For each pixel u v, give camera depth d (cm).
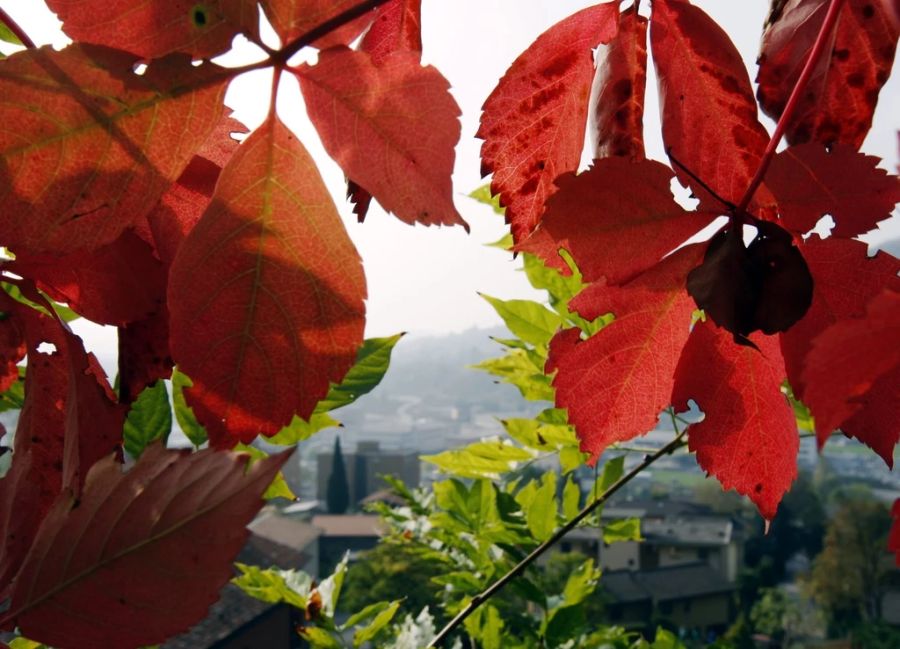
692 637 3306
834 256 41
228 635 1652
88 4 34
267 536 3034
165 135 35
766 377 45
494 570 220
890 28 47
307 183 36
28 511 38
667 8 48
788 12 50
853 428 38
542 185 51
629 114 51
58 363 43
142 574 31
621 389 48
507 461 230
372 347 109
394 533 281
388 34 48
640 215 43
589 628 242
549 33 49
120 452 41
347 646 201
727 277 39
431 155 36
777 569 3519
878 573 2844
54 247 35
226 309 36
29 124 34
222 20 35
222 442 37
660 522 3719
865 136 48
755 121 46
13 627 31
